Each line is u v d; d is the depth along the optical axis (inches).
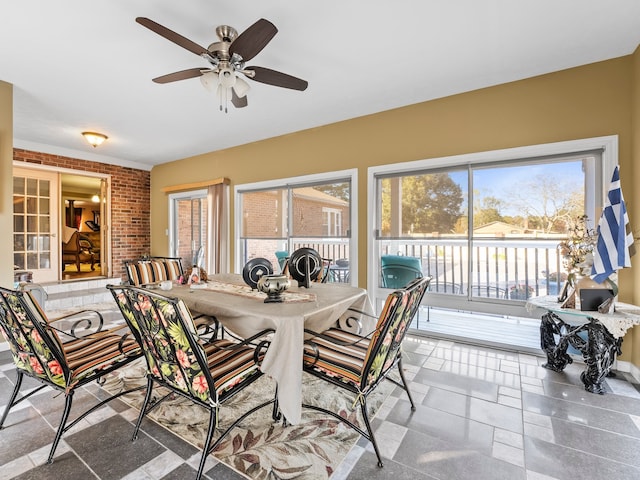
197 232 232.1
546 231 111.2
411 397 80.0
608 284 89.4
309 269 97.0
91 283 217.8
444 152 126.6
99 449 63.0
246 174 189.9
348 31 86.0
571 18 80.6
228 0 73.9
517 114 113.0
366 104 133.6
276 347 61.9
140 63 101.3
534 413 76.4
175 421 72.4
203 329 132.0
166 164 240.2
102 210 234.2
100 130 165.6
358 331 93.5
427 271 141.3
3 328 68.1
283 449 63.2
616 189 87.4
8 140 115.2
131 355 74.4
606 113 99.3
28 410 77.0
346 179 152.3
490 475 56.7
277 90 120.0
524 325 146.5
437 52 96.0
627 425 71.3
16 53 95.4
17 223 195.9
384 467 58.6
